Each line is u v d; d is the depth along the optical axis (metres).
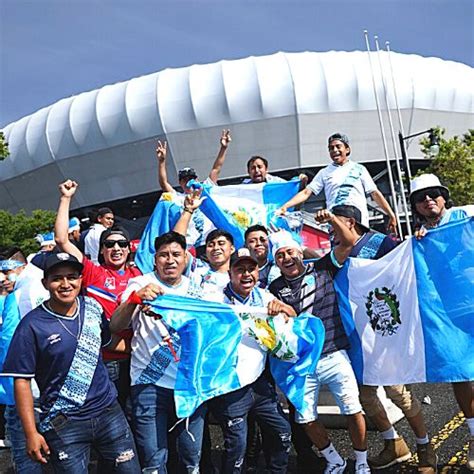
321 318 4.59
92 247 7.23
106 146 48.19
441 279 4.48
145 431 4.02
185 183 7.35
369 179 6.95
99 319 3.74
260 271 5.30
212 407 4.30
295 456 5.49
